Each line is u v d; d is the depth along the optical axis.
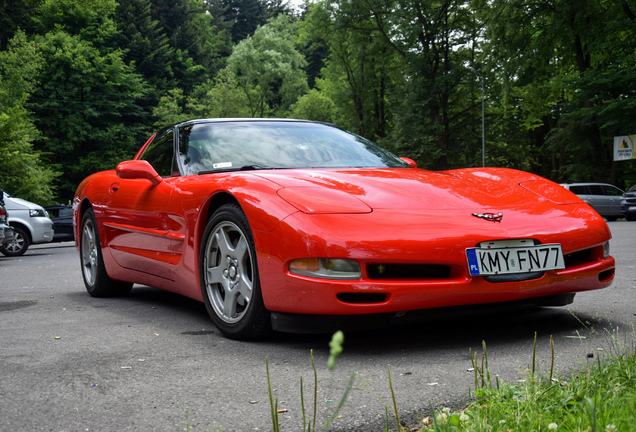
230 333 2.86
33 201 25.77
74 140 42.53
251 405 1.85
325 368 2.27
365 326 2.47
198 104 50.16
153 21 52.78
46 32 43.53
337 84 37.25
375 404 1.82
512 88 25.14
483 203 2.78
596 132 26.36
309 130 3.91
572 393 1.62
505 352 2.43
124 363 2.42
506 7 23.55
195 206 3.12
